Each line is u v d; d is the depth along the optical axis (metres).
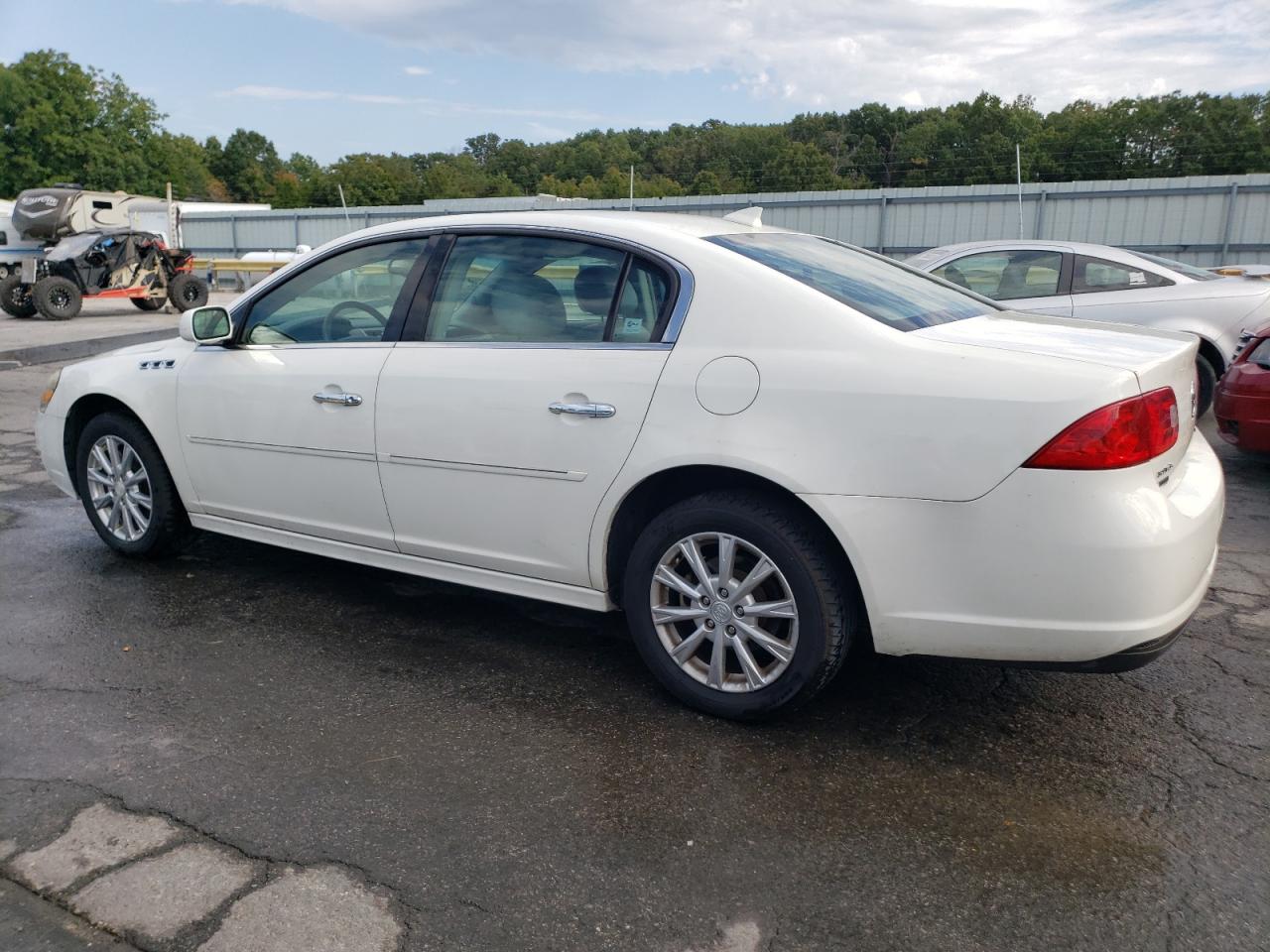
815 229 24.67
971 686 3.39
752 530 2.93
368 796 2.69
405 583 4.43
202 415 4.15
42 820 2.57
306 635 3.83
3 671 3.46
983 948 2.13
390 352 3.64
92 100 70.50
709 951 2.12
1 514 5.52
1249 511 5.67
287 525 4.02
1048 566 2.57
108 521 4.67
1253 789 2.76
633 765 2.87
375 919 2.20
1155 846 2.49
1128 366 2.62
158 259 20.00
